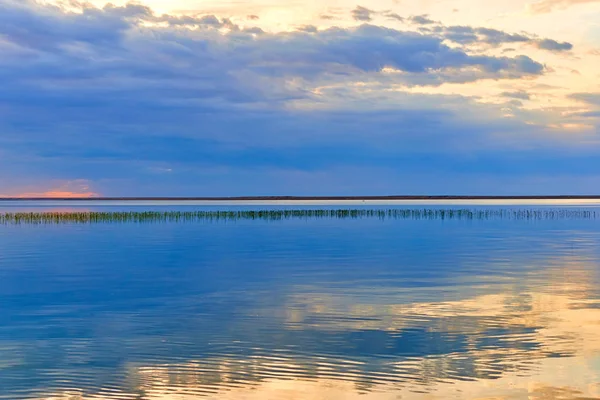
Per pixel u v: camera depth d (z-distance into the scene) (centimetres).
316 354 1759
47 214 10131
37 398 1462
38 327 2138
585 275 3238
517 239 5575
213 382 1541
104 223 8225
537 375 1555
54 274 3406
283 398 1431
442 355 1736
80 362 1720
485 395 1422
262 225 7731
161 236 6031
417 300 2542
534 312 2288
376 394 1441
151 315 2309
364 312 2309
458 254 4300
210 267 3659
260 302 2539
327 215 10331
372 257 4134
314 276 3256
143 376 1598
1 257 4219
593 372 1572
